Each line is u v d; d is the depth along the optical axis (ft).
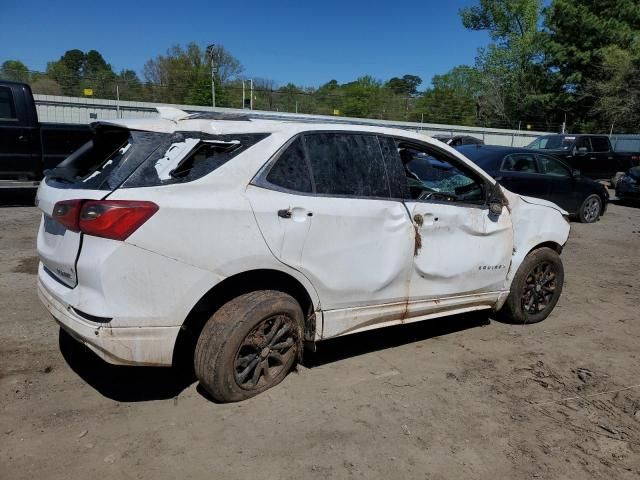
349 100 134.82
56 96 74.38
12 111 31.07
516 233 15.52
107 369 12.12
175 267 9.52
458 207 13.60
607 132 118.21
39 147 32.17
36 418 10.09
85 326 9.25
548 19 139.64
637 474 9.56
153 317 9.46
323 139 11.57
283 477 8.87
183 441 9.64
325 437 10.00
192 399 11.04
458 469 9.37
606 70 116.88
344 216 11.35
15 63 112.16
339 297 11.66
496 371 13.28
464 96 175.22
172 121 10.68
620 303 19.66
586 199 37.32
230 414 10.55
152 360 9.66
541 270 16.42
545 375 13.23
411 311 13.08
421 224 12.71
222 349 10.28
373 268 11.97
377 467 9.27
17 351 12.71
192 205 9.59
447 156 13.82
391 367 13.12
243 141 10.62
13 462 8.84
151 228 9.24
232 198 10.05
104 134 11.54
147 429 9.94
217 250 9.82
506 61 151.84
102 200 9.16
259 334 10.76
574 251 28.81
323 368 12.80
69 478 8.57
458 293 13.99
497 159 32.24
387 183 12.34
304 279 11.02
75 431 9.77
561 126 138.00
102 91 91.97
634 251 29.48
